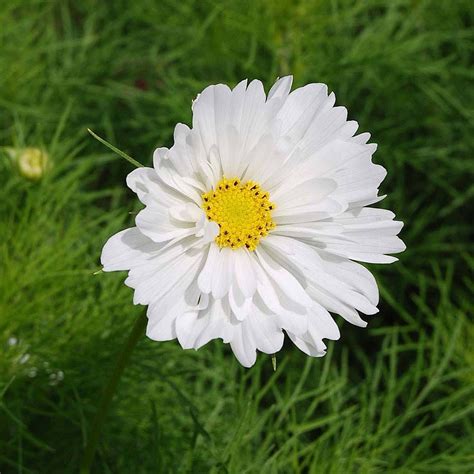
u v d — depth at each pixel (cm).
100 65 71
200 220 45
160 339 44
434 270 64
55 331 57
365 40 68
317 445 58
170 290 45
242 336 45
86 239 61
